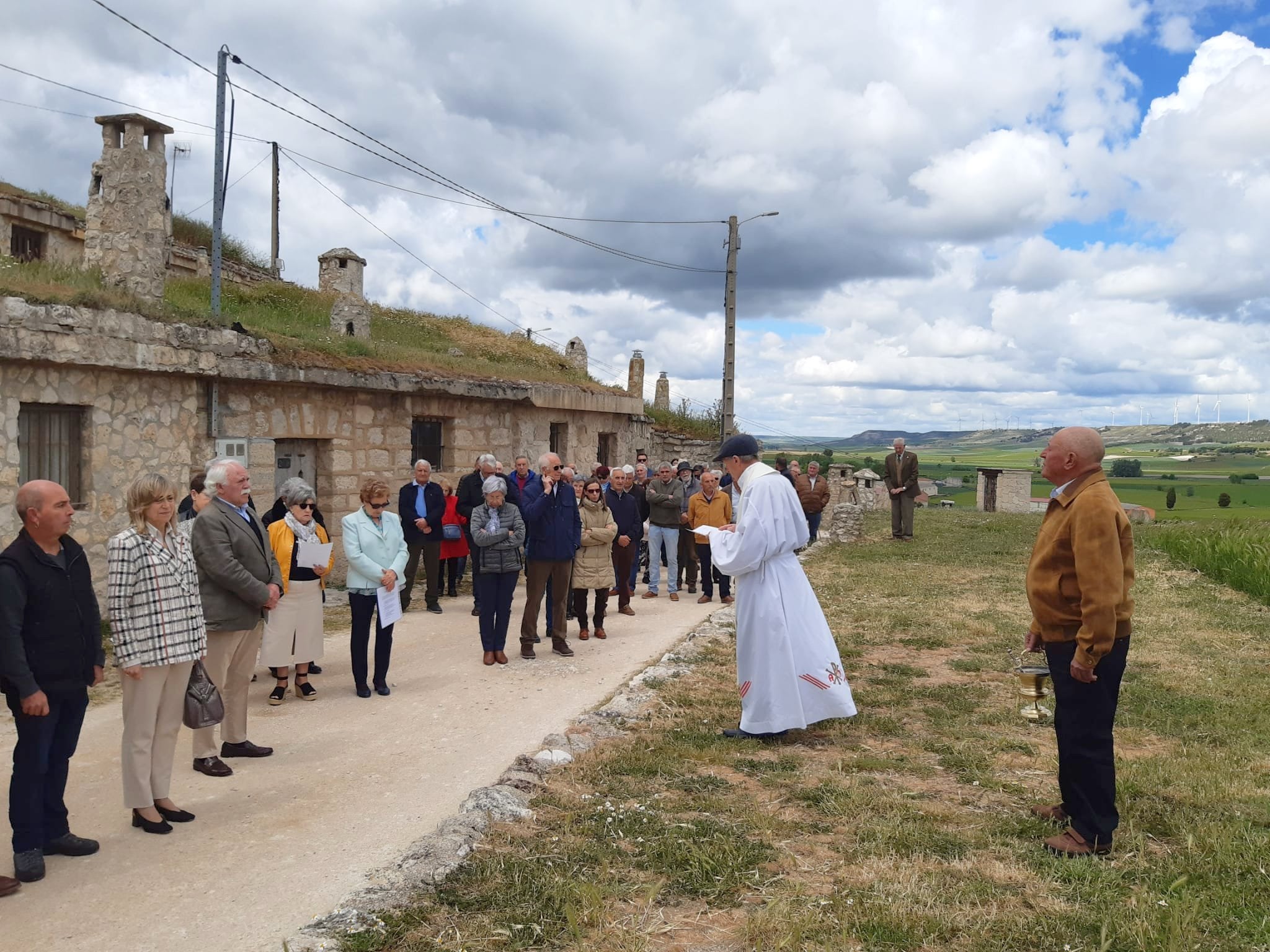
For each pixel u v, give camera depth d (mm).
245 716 5773
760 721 5863
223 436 10953
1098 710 4035
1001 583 12320
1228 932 3326
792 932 3273
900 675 7520
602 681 7512
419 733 6195
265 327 13039
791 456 16516
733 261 22594
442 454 14820
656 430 24047
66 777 4332
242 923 3562
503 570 8078
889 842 4156
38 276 9805
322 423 12367
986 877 3807
